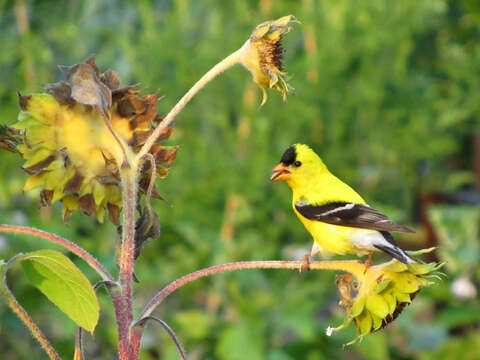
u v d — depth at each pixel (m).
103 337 9.27
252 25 10.66
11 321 9.45
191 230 10.48
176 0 11.03
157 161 3.84
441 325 10.55
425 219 12.72
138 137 3.74
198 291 10.84
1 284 3.47
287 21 3.75
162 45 10.51
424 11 12.04
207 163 10.46
